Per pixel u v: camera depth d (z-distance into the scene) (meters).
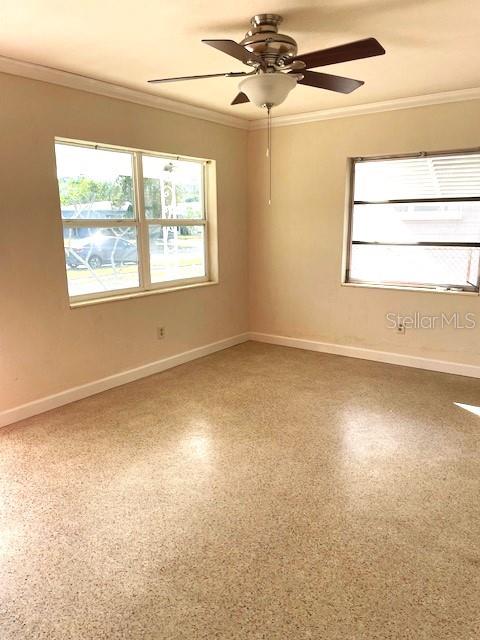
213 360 4.55
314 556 1.87
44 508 2.20
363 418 3.16
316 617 1.58
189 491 2.33
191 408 3.37
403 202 4.17
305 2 2.10
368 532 2.01
